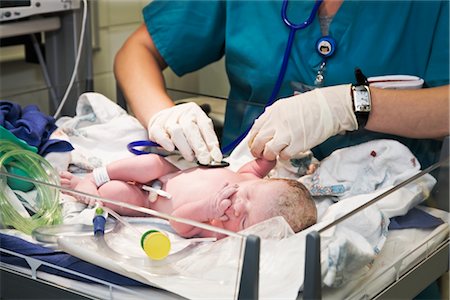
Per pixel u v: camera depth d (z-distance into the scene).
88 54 1.85
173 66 1.77
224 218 1.15
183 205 1.17
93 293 1.02
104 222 1.08
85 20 1.75
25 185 1.22
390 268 1.12
